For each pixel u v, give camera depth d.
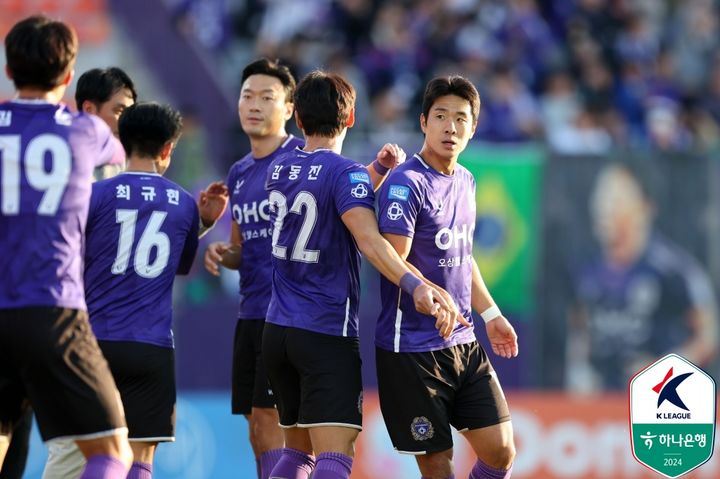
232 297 34.97
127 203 18.75
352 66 48.00
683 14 53.78
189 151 38.91
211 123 43.84
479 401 19.16
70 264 15.58
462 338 19.20
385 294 19.11
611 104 48.72
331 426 17.98
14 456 20.75
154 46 44.69
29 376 15.37
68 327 15.37
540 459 34.50
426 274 18.88
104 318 18.50
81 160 15.82
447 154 18.77
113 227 18.62
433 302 17.06
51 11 45.41
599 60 49.72
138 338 18.53
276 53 48.44
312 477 17.86
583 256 35.50
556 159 35.53
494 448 19.12
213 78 44.44
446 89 18.78
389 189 18.62
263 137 21.59
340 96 18.88
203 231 21.56
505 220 35.31
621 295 35.66
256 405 21.27
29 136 15.57
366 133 44.81
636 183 35.81
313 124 18.84
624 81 49.41
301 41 49.03
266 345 18.72
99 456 15.69
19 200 15.36
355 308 18.62
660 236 35.88
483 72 47.62
